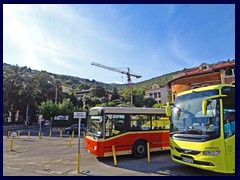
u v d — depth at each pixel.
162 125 12.09
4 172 8.69
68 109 46.12
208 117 7.49
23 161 10.88
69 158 11.53
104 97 95.81
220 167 6.92
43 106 43.88
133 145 11.05
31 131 36.22
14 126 51.78
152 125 11.79
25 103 58.03
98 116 10.91
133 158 11.19
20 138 23.27
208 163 7.04
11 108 57.31
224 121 7.22
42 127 49.84
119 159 10.96
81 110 47.19
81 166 9.59
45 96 69.12
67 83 144.75
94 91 96.94
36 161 10.84
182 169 8.84
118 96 94.06
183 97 8.77
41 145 17.11
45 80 76.38
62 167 9.46
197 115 7.92
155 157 11.41
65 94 79.00
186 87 34.56
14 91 57.09
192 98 8.38
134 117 11.37
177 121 8.62
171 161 10.38
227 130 7.20
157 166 9.40
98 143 10.27
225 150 7.00
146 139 11.39
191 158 7.57
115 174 8.24
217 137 7.06
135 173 8.34
